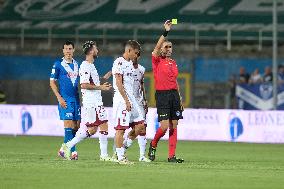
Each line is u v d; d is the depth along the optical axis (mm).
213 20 127938
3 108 93188
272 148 76250
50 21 128250
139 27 126875
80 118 53031
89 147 72375
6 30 125875
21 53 119500
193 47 124125
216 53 116875
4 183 34969
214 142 86188
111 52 116938
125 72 47875
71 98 52188
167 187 34156
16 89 119500
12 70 119562
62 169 42125
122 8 130625
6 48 124562
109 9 130625
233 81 112188
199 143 83500
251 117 85875
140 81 50938
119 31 126312
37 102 119062
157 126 85500
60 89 52250
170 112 51625
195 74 116688
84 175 38906
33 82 119375
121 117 47250
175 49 118438
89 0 132375
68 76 52000
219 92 116000
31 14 129625
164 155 61406
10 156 54969
